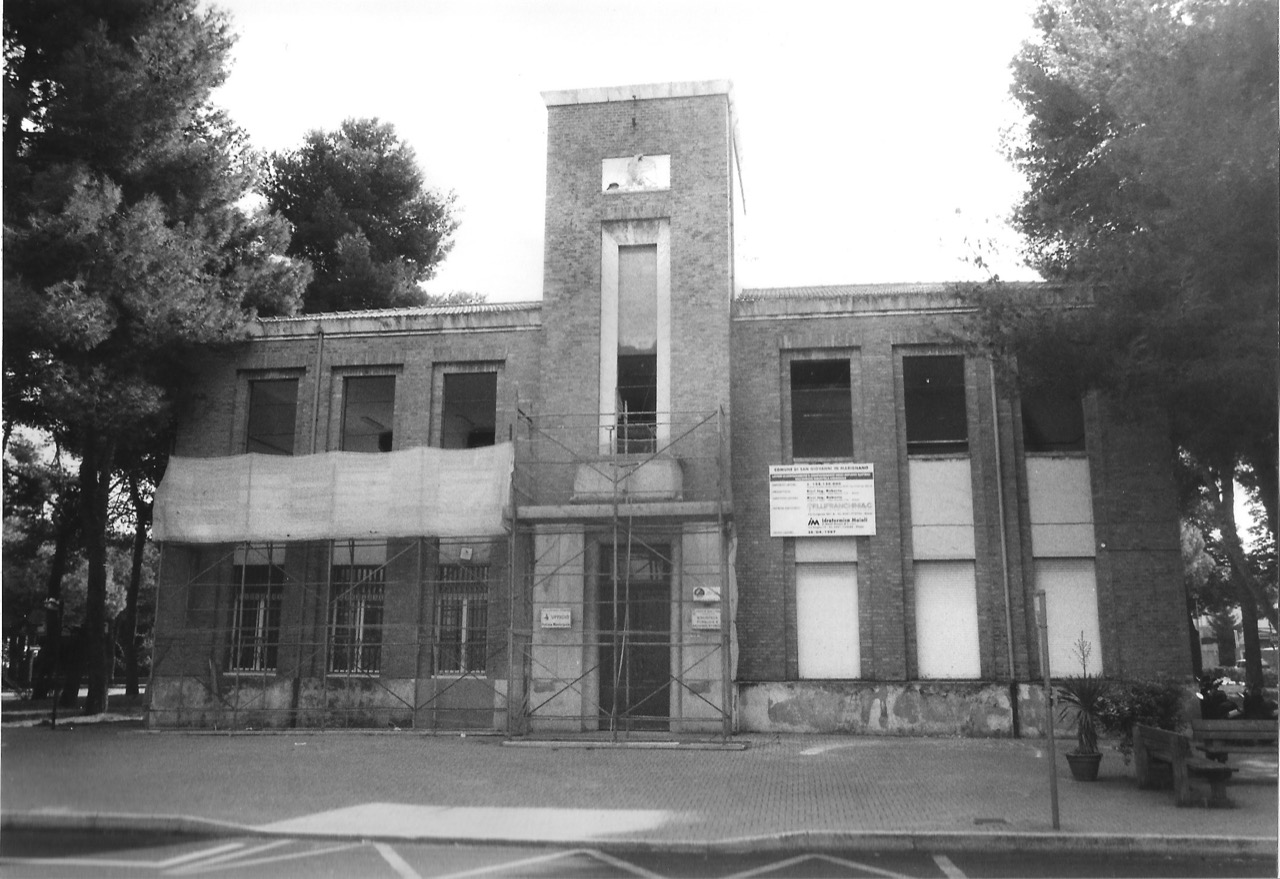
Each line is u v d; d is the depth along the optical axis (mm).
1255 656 25578
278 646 21922
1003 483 20641
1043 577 20484
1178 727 17297
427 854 10102
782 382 21625
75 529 32031
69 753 15719
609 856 10148
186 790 12695
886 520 20688
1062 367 17188
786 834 10562
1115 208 16641
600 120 22438
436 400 22641
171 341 21594
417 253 38625
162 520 21531
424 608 21406
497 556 21344
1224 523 19953
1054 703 19641
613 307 21781
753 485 21125
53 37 20500
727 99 22281
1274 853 10211
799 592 20828
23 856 9758
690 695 19922
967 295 18484
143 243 19969
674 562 20375
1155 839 10391
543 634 20453
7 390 19766
